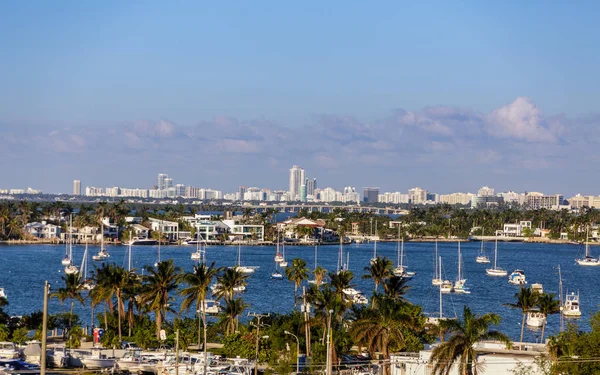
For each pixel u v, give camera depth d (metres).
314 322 139.12
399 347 130.25
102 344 152.88
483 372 108.88
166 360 132.88
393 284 171.00
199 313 181.62
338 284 168.75
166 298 159.75
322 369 125.38
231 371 127.50
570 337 113.56
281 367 121.94
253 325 144.25
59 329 173.50
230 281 168.12
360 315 142.50
